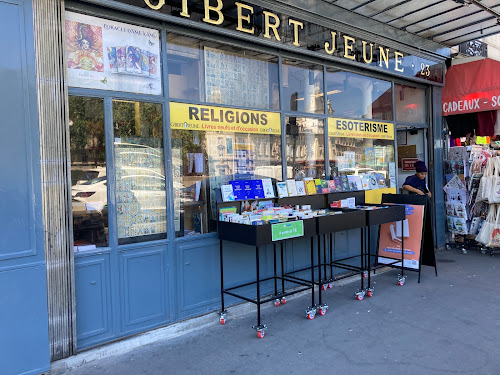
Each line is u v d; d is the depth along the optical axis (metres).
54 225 3.05
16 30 2.89
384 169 6.33
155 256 3.75
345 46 5.47
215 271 4.22
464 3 5.22
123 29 3.57
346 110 5.78
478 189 6.62
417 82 6.89
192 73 4.12
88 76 3.37
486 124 7.21
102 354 3.32
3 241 2.84
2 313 2.83
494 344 3.43
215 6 4.05
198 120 4.12
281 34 4.68
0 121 2.82
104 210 3.47
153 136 3.79
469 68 7.09
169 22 3.82
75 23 3.29
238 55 4.54
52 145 3.05
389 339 3.59
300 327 3.92
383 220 4.78
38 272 2.98
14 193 2.88
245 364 3.20
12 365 2.88
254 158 4.65
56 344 3.09
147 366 3.19
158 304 3.77
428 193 6.20
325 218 4.14
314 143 5.33
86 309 3.32
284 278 4.60
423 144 7.34
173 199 3.91
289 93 5.04
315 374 3.03
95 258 3.38
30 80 2.95
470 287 5.04
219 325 4.03
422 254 5.45
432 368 3.05
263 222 3.73
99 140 3.45
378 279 5.52
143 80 3.70
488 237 6.55
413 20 5.88
